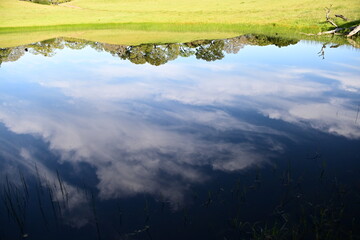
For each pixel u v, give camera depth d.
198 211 7.35
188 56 25.38
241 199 7.67
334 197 7.39
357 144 9.97
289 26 36.25
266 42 30.30
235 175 8.73
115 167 9.48
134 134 11.64
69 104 14.97
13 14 56.03
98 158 10.05
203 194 7.99
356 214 6.75
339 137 10.50
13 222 7.14
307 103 13.71
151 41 33.62
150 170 9.23
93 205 7.70
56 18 51.88
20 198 8.00
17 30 44.69
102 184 8.62
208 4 58.56
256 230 6.59
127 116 13.27
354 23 32.59
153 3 66.81
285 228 6.39
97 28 45.22
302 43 28.81
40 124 12.84
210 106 13.93
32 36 40.84
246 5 53.28
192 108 13.81
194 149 10.35
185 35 36.88
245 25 39.31
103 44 33.22
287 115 12.55
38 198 7.99
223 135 11.20
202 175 8.84
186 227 6.87
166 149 10.43
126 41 34.38
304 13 41.44
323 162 8.79
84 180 8.84
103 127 12.34
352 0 46.22
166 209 7.48
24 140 11.45
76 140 11.39
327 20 33.50
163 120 12.73
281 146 10.18
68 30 45.03
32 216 7.34
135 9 60.41
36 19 51.09
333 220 6.44
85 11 60.09
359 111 12.58
